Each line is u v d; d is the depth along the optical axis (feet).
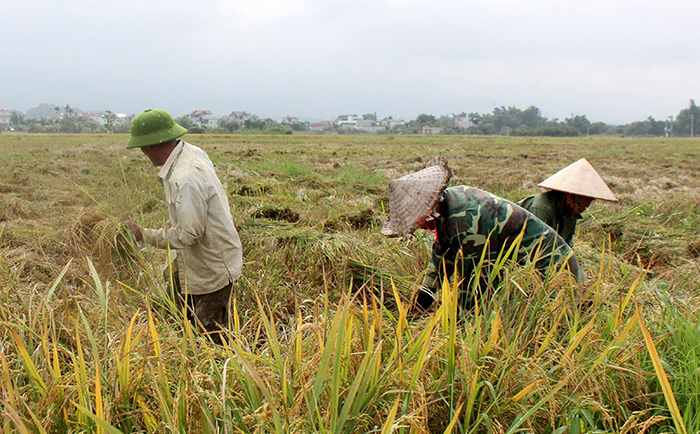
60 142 99.09
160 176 10.10
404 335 7.19
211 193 9.99
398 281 12.95
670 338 7.94
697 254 18.78
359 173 38.32
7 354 6.81
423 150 92.63
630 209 23.75
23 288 9.70
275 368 6.02
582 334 6.35
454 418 5.05
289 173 38.83
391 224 9.16
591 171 11.32
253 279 12.86
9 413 4.70
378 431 5.46
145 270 9.75
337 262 14.48
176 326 8.65
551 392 5.68
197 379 5.54
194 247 10.22
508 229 9.07
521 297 7.96
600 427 6.54
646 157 81.15
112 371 6.11
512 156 79.00
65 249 13.87
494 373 6.23
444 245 9.76
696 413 6.39
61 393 5.57
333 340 5.18
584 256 15.79
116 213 14.89
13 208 22.99
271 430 5.22
